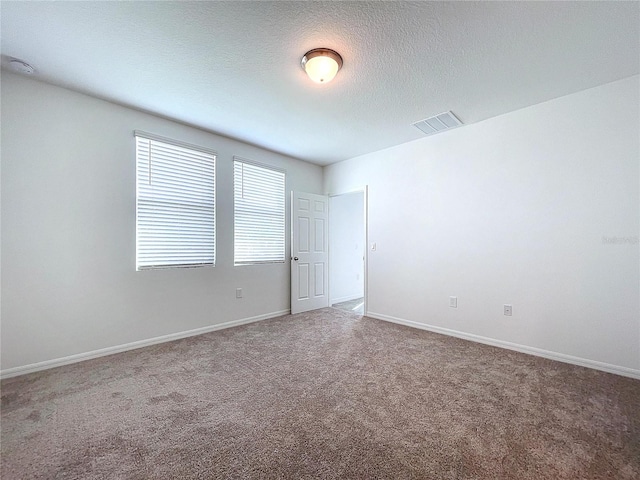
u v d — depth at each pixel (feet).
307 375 7.64
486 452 4.80
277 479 4.25
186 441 5.07
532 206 9.16
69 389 6.88
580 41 6.11
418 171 12.12
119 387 6.98
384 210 13.35
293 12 5.38
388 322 12.87
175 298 10.52
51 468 4.46
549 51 6.46
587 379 7.39
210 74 7.45
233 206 12.30
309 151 13.80
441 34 5.93
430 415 5.83
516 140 9.48
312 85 7.95
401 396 6.57
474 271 10.44
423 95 8.45
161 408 6.09
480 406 6.15
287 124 10.61
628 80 7.58
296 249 14.44
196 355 9.00
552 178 8.79
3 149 7.42
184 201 10.82
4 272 7.44
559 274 8.66
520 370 7.93
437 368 8.08
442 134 11.37
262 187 13.47
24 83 7.68
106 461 4.60
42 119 7.94
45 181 7.99
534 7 5.23
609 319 7.86
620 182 7.72
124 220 9.36
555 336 8.70
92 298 8.75
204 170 11.39
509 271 9.62
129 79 7.72
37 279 7.88
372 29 5.80
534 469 4.44
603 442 5.02
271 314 13.69
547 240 8.87
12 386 7.00
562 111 8.59
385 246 13.28
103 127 8.95
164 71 7.34
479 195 10.33
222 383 7.20
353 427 5.45
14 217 7.57
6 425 5.50
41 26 5.73
